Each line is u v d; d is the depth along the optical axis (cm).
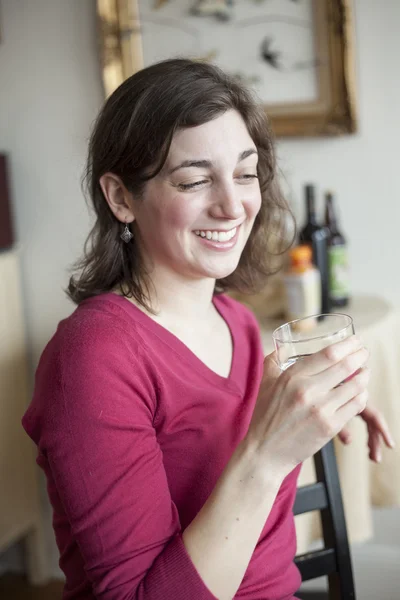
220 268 121
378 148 237
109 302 121
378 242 242
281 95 241
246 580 119
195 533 102
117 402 107
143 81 117
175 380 117
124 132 118
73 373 108
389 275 243
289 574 126
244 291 152
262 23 239
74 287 138
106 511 103
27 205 272
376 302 231
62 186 267
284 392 102
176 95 114
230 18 242
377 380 203
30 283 276
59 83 262
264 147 132
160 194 118
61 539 124
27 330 279
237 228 122
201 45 246
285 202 149
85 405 106
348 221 244
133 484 105
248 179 122
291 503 131
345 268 226
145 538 104
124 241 129
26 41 264
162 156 115
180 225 118
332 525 140
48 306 275
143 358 115
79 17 256
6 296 259
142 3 249
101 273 131
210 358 129
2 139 272
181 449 119
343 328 111
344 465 195
